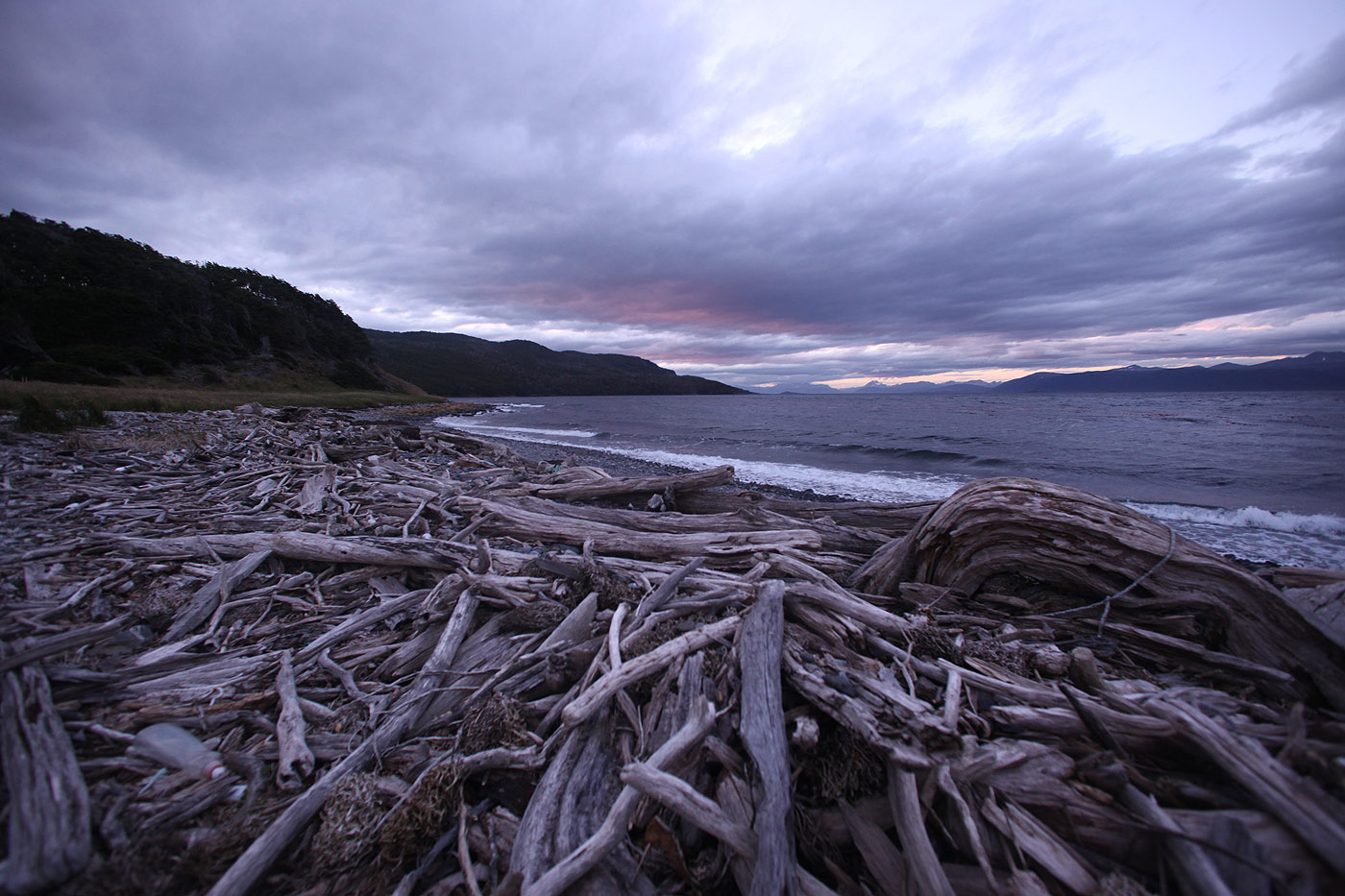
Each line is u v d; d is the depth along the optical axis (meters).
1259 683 2.81
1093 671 2.74
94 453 8.53
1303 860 1.64
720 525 6.10
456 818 2.26
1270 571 3.90
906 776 2.12
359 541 4.91
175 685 3.00
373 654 3.54
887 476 16.14
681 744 2.25
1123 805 1.97
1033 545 3.88
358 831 2.12
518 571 4.57
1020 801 2.03
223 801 2.28
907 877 1.92
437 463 12.41
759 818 1.98
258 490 7.39
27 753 2.17
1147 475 15.82
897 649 3.03
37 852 1.79
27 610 3.47
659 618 3.50
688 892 1.97
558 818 2.18
